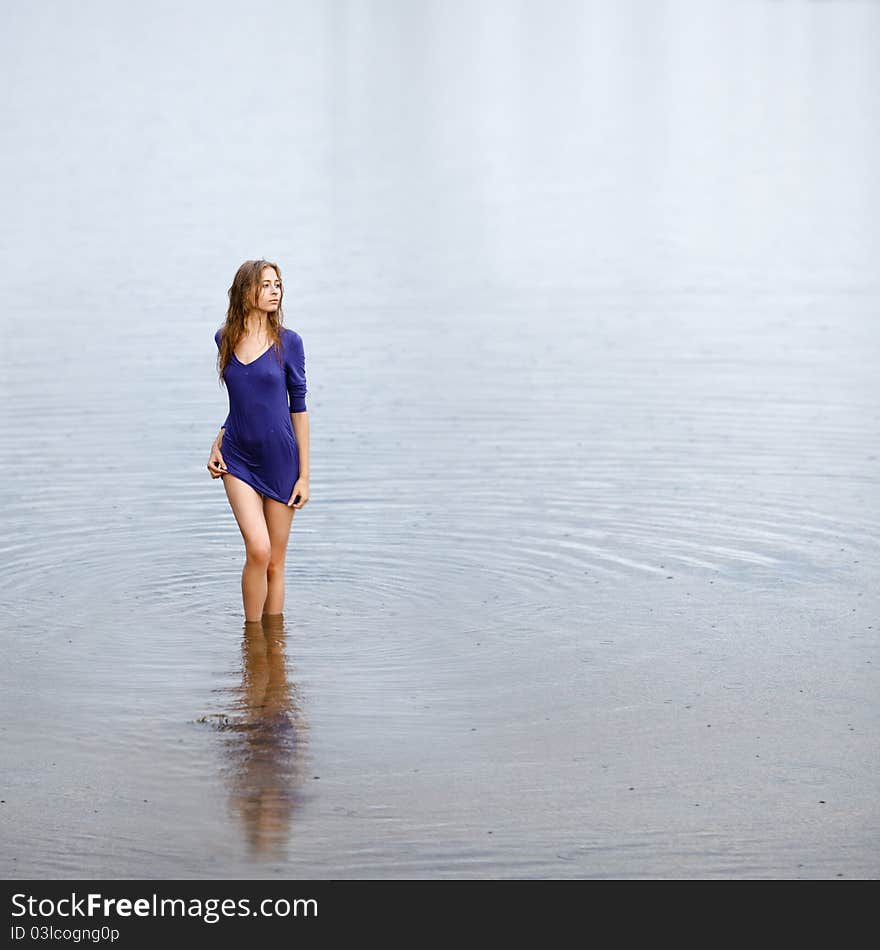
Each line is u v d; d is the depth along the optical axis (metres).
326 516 11.34
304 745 7.18
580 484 12.23
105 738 7.27
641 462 12.97
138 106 42.44
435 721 7.47
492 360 17.61
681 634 8.73
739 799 6.58
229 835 6.28
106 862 6.06
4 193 30.86
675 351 18.06
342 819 6.40
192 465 13.02
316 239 26.20
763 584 9.66
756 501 11.68
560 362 17.50
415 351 18.14
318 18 66.12
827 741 7.19
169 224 27.56
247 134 38.19
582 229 27.30
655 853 6.11
